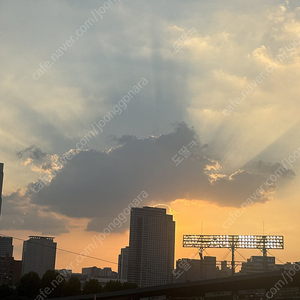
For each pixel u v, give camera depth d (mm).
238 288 127188
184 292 132625
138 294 136125
